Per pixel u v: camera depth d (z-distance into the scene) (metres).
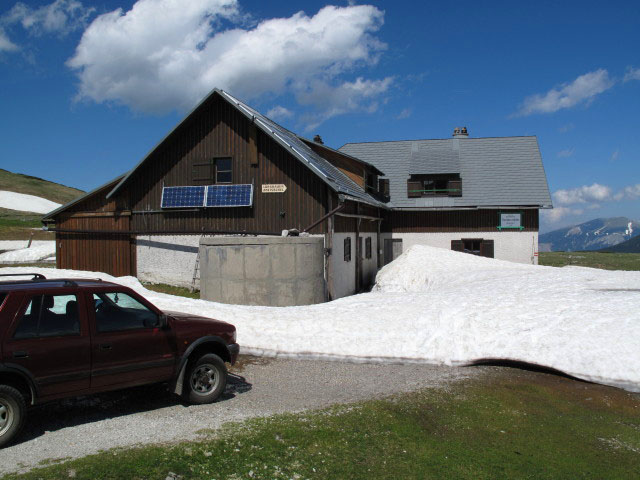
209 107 18.58
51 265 26.78
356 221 20.80
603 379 7.58
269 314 10.43
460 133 34.22
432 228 27.59
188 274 18.86
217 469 4.75
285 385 7.64
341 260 18.23
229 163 18.62
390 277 17.80
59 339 5.53
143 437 5.45
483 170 29.31
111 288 6.10
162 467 4.69
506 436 5.86
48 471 4.52
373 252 24.67
